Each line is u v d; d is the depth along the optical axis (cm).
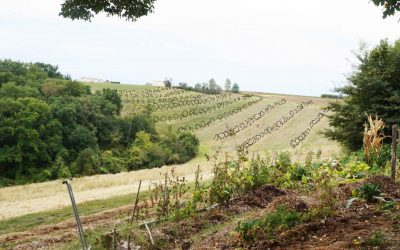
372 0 784
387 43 2752
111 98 8638
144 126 8138
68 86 7906
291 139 6550
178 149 7506
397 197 920
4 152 5953
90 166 6556
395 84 2678
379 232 664
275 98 11031
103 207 1770
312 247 654
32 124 6106
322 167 1476
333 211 819
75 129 6900
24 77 8125
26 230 1430
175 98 11444
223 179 1176
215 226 955
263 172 1306
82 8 884
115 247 840
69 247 954
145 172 3528
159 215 1043
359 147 2794
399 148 1641
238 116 8988
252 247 711
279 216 793
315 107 8931
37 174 6169
